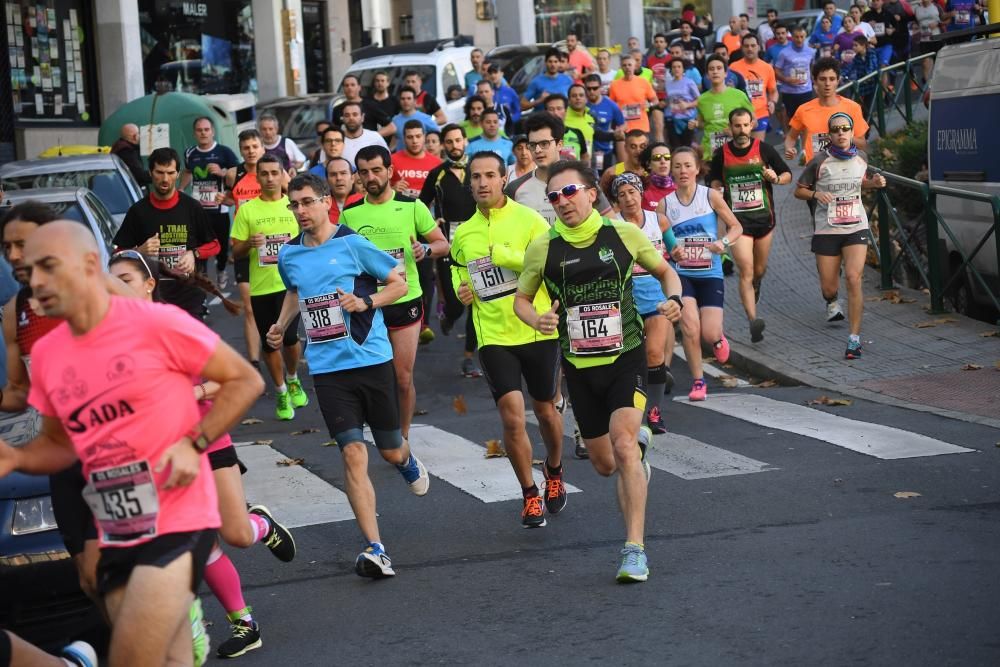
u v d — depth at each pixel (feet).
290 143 77.30
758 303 67.05
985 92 60.54
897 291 67.15
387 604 29.55
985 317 63.41
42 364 19.83
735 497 37.19
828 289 59.11
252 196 61.05
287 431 50.42
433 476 41.78
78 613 26.02
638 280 44.01
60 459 20.94
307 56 145.28
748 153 58.70
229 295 80.74
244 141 60.64
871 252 73.51
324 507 38.86
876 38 123.24
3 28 104.68
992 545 30.99
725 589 28.71
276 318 51.44
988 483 37.37
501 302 34.60
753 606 27.40
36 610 25.81
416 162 62.69
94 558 22.99
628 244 30.37
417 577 31.53
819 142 65.57
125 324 19.57
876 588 28.07
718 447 43.52
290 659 26.37
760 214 59.16
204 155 78.64
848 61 120.37
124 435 19.57
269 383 59.52
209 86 128.26
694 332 50.01
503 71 109.50
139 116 99.14
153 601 19.48
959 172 62.49
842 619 26.18
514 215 35.60
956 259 63.31
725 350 50.34
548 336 34.71
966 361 54.85
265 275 51.11
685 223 48.91
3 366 31.04
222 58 129.80
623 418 30.07
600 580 30.14
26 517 25.72
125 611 19.48
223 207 81.41
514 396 34.42
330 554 34.14
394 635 27.37
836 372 54.65
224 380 19.93
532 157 47.93
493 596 29.53
